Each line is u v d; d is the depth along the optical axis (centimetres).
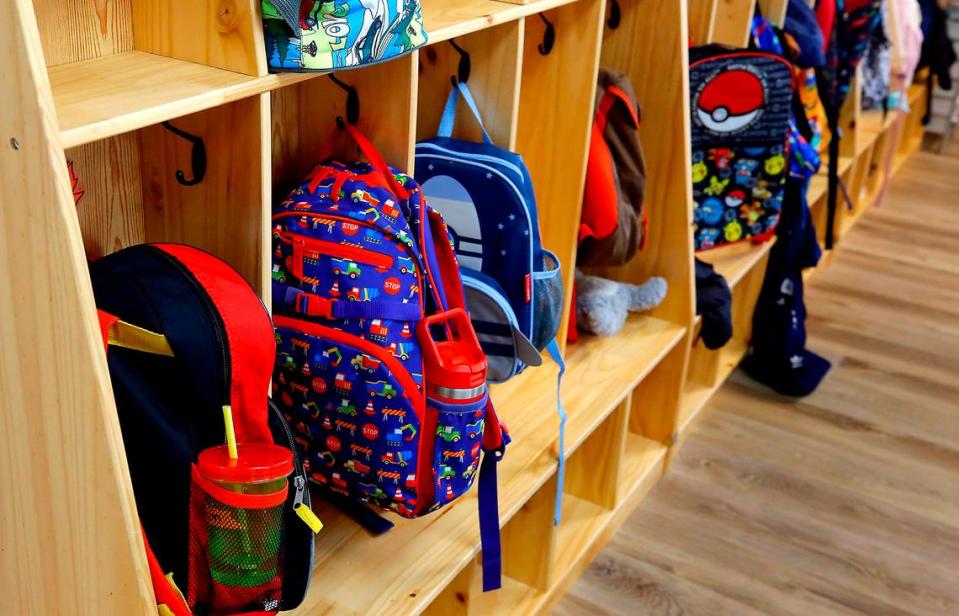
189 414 105
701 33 228
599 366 202
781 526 223
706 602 199
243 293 105
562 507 212
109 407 90
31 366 92
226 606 107
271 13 102
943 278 359
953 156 496
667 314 224
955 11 468
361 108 137
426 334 130
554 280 165
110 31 109
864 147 352
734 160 239
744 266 246
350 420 131
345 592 136
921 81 474
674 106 205
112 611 99
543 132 183
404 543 147
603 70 194
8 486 100
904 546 220
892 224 405
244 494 99
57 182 82
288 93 142
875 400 278
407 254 129
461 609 166
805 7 267
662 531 218
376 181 130
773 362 275
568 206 185
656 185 214
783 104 233
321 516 151
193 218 120
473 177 153
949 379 292
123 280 103
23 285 88
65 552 99
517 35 151
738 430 259
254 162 111
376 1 112
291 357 131
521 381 194
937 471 248
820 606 201
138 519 94
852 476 243
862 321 323
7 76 80
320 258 128
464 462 137
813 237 269
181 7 106
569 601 196
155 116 92
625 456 230
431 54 159
